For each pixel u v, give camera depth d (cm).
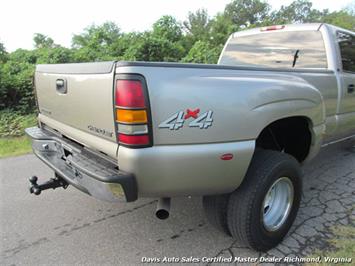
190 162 206
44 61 1249
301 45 382
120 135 196
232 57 451
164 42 1474
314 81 307
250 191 238
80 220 320
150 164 196
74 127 251
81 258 260
